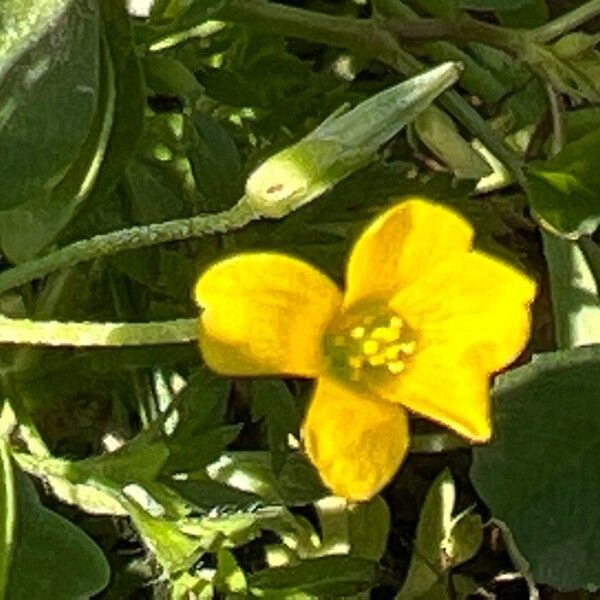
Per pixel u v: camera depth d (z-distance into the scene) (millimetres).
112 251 78
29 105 77
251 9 100
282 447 96
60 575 83
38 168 79
